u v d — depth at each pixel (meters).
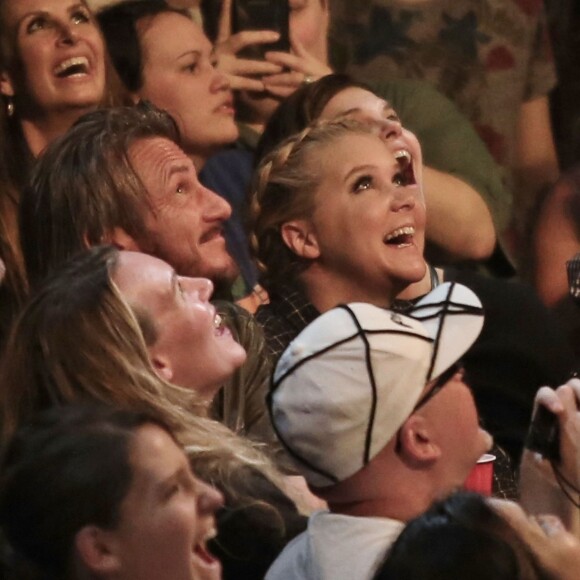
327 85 10.95
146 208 8.96
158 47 11.60
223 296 9.63
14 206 10.38
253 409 9.17
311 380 7.23
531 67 13.79
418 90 13.01
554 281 12.48
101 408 6.14
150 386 7.62
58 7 11.05
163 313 8.00
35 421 6.13
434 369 7.29
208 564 6.19
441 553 5.97
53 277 7.88
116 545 5.90
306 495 8.76
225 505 7.91
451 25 13.37
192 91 11.62
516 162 13.80
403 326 7.32
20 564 5.89
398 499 7.21
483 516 6.08
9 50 11.03
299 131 10.81
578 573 6.08
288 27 12.43
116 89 11.39
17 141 10.96
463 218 12.57
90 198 8.91
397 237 9.91
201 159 11.73
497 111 13.52
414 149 10.73
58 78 11.02
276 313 9.86
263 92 12.33
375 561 6.88
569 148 13.94
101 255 7.98
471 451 7.34
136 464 5.96
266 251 10.06
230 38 12.34
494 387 10.93
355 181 9.88
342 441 7.17
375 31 13.30
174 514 5.98
